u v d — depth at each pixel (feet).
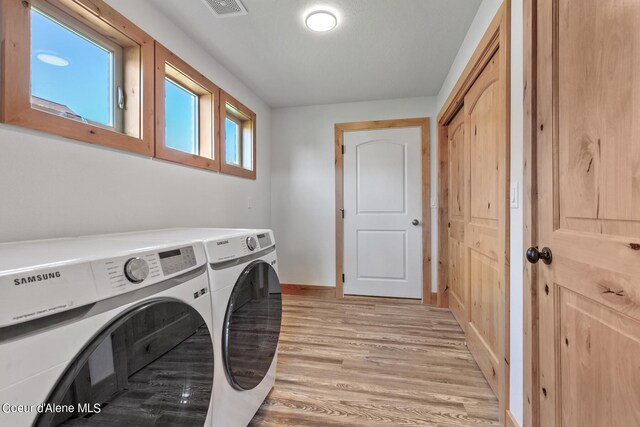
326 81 9.04
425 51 7.26
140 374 2.51
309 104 11.09
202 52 7.08
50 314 1.86
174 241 3.35
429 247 10.25
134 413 2.46
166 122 6.50
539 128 3.50
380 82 9.10
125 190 4.98
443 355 6.63
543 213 3.43
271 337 5.07
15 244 3.10
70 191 4.09
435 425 4.51
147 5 5.43
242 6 5.62
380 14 5.88
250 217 9.73
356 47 7.09
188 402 3.06
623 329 2.30
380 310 9.57
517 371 4.06
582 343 2.78
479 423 4.55
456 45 6.99
